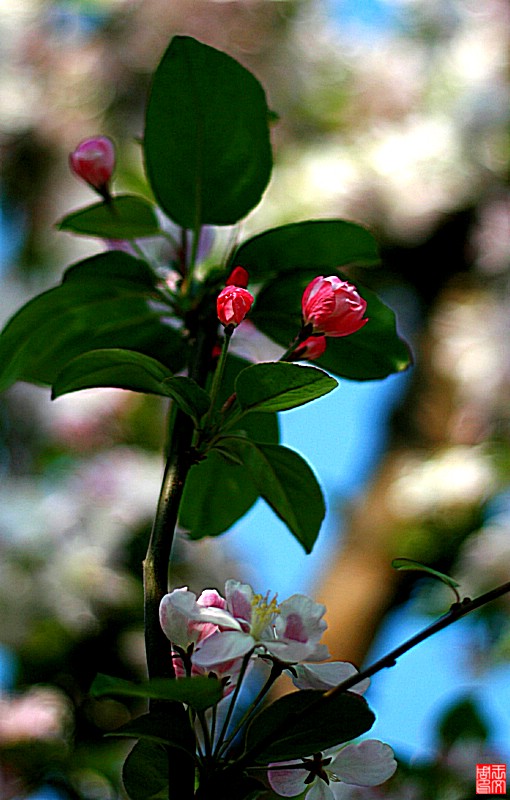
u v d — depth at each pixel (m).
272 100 3.61
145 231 1.05
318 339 0.97
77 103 3.59
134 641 2.69
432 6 3.77
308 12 3.72
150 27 3.57
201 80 1.01
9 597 2.65
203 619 0.91
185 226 1.03
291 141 3.58
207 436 0.96
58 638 2.65
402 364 1.03
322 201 3.37
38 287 3.50
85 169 1.05
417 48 3.75
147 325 1.03
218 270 1.03
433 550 2.89
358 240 1.01
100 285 1.02
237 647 0.90
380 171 3.43
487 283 3.34
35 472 3.05
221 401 1.03
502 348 3.20
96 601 2.71
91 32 3.67
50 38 3.66
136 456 3.14
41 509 2.86
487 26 3.74
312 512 1.00
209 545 3.00
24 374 1.04
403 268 3.37
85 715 2.25
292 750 0.91
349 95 3.64
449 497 2.91
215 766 0.91
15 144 3.56
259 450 0.98
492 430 3.13
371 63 3.69
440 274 3.36
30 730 2.00
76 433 3.12
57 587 2.70
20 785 1.92
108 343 1.04
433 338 3.29
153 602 0.92
